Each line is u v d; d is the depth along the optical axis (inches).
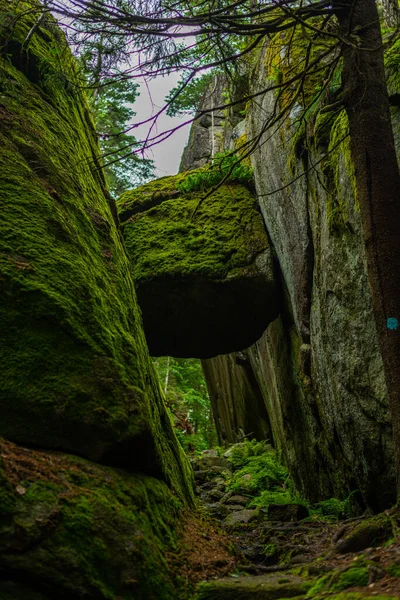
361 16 195.3
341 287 256.7
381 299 179.3
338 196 259.0
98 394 156.9
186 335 383.9
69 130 254.5
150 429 163.8
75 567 118.3
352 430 252.8
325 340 284.0
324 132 283.1
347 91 195.0
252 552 191.9
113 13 161.3
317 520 251.4
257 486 416.5
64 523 122.8
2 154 189.8
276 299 371.6
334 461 305.0
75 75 194.9
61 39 253.9
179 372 956.6
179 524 173.0
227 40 194.9
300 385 358.9
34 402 144.9
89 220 222.8
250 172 413.4
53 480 131.4
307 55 193.5
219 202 395.9
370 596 108.7
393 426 174.6
